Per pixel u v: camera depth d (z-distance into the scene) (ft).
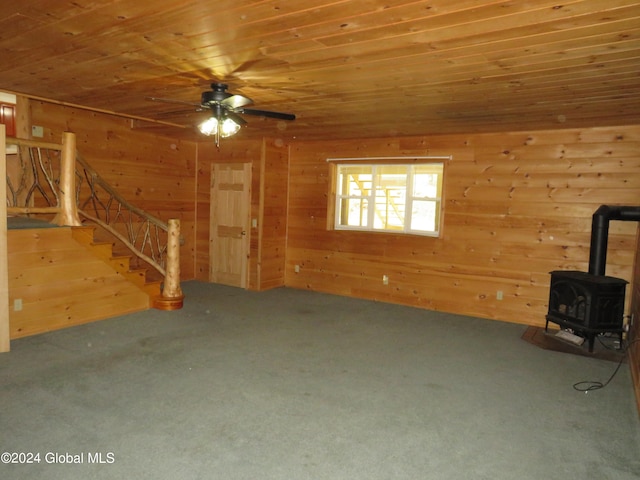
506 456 8.07
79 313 15.24
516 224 17.46
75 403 9.53
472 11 7.03
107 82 12.25
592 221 14.96
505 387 11.19
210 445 8.07
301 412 9.48
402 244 20.07
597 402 10.44
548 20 7.23
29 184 16.43
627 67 9.26
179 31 8.29
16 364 11.62
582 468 7.76
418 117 15.11
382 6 6.97
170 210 22.72
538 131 16.87
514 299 17.58
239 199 22.52
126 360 12.16
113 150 19.52
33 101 16.28
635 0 6.42
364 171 23.90
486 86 11.05
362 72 10.40
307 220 22.71
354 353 13.41
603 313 13.89
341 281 21.81
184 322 16.08
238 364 12.16
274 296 20.94
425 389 10.93
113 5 7.27
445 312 18.94
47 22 8.02
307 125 17.38
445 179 18.86
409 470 7.54
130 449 7.86
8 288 13.01
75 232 14.83
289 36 8.35
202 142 23.58
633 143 15.30
